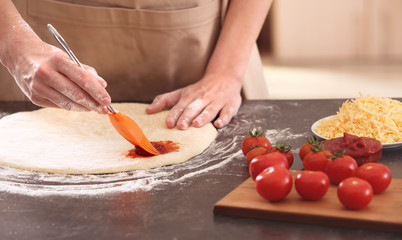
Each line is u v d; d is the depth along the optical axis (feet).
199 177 3.67
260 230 2.81
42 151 4.28
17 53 4.40
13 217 3.10
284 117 5.08
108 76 5.89
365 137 3.67
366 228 2.75
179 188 3.47
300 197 3.06
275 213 2.89
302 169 3.68
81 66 4.07
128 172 3.84
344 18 17.15
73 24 5.55
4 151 4.28
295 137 4.45
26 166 3.94
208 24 5.75
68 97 4.09
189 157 4.09
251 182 3.30
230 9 5.77
